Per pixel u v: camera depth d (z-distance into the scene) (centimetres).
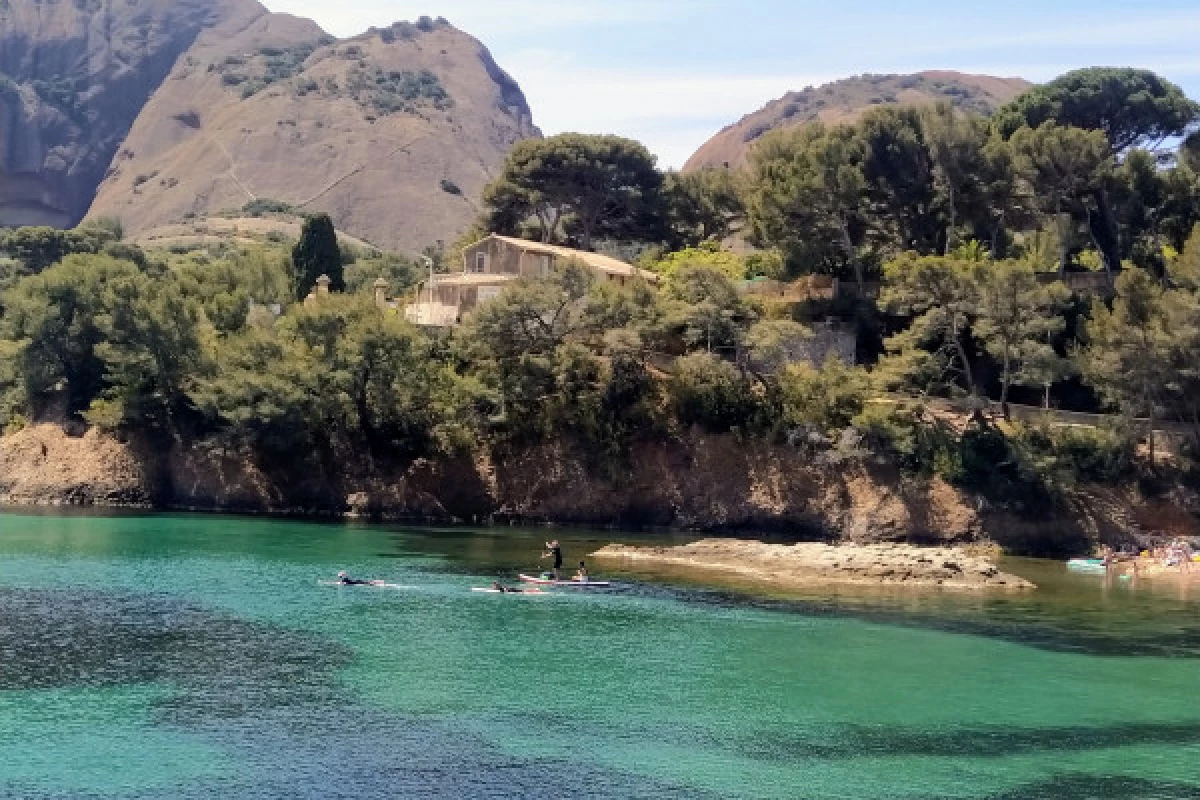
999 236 14888
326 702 5381
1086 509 11406
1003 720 5475
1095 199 13650
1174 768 4866
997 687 6031
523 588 8150
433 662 6131
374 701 5422
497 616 7312
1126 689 6044
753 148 16688
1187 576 10038
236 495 12412
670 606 7838
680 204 18250
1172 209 13612
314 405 12244
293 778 4444
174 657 6047
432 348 13025
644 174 17875
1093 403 12938
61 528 10575
